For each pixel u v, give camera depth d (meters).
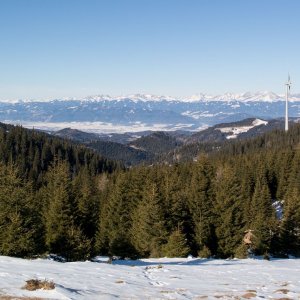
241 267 25.92
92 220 54.44
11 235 31.55
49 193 61.00
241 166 113.44
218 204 51.06
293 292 17.52
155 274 21.67
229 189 51.94
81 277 19.31
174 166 90.38
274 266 27.14
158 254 44.66
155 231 46.78
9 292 15.29
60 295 15.01
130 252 45.19
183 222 50.88
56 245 37.53
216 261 31.66
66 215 40.56
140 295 16.23
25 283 16.92
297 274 23.30
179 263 30.91
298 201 52.53
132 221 56.78
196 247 49.31
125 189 59.41
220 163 120.88
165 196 53.75
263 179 98.31
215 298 16.02
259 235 49.75
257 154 134.50
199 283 19.50
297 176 94.75
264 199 65.69
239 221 50.31
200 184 53.69
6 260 23.42
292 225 50.53
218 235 49.69
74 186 55.84
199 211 51.41
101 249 53.38
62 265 22.84
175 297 16.08
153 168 93.06
